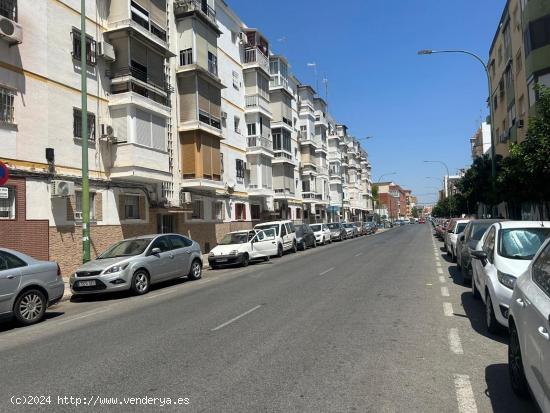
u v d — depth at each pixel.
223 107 30.72
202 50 25.83
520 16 25.94
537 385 3.50
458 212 67.12
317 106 57.47
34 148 15.60
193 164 24.66
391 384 4.84
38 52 15.98
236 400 4.49
